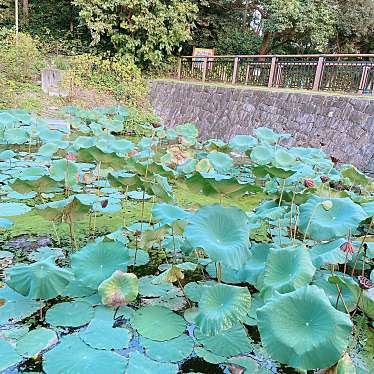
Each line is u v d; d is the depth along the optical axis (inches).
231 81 420.8
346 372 55.4
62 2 545.0
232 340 74.9
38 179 110.1
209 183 98.4
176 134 278.7
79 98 381.1
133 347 71.3
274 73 368.2
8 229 124.1
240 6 561.9
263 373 66.8
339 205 94.7
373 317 72.7
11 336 72.8
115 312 82.0
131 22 458.6
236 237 78.5
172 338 74.4
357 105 247.1
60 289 79.1
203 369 67.2
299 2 480.4
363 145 231.9
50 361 65.7
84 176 175.2
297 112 286.2
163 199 114.2
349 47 541.3
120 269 88.8
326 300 61.2
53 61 423.2
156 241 112.1
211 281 98.0
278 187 135.0
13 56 387.9
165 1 468.8
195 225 79.1
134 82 424.8
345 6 504.7
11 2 550.9
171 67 495.8
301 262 73.7
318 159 166.4
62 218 101.3
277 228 135.6
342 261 82.7
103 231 126.1
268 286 74.9
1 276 94.3
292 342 57.4
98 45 477.4
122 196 161.8
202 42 573.3
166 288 93.7
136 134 358.6
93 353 67.8
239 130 327.3
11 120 231.3
